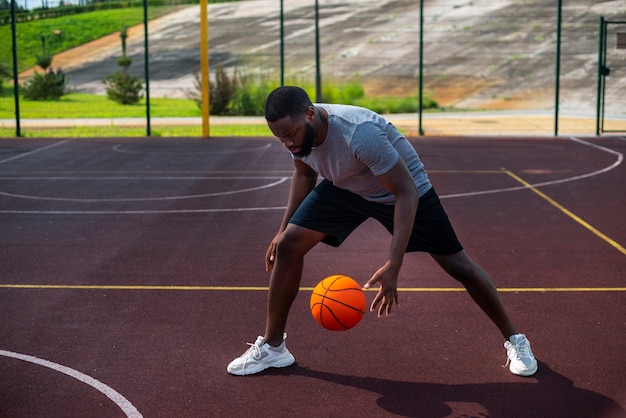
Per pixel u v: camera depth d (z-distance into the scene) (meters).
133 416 4.10
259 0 45.41
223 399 4.32
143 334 5.38
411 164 4.30
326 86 29.25
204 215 9.83
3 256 7.66
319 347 5.12
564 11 37.34
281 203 10.66
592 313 5.82
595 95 30.09
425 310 5.89
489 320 5.66
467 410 4.18
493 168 13.98
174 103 32.06
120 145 17.62
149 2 45.38
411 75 33.97
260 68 34.34
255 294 6.38
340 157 4.04
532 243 8.26
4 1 26.98
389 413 4.14
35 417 4.07
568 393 4.39
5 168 14.02
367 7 42.03
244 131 20.91
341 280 4.19
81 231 8.85
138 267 7.25
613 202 10.69
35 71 32.59
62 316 5.78
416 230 4.37
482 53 35.19
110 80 33.97
